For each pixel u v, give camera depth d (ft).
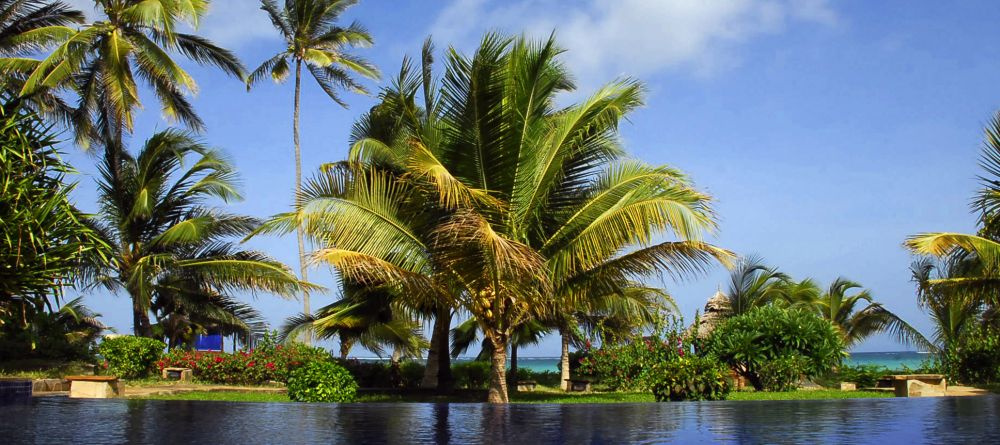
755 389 57.98
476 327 89.30
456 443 10.57
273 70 87.40
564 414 14.97
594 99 42.73
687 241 42.11
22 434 11.59
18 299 25.04
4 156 24.57
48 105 68.74
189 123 77.10
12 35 67.46
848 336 92.17
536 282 43.57
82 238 30.04
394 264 42.65
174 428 12.37
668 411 15.52
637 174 44.45
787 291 88.48
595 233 42.27
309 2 86.79
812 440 10.69
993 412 14.61
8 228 23.59
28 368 59.47
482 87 39.96
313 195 41.83
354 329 65.92
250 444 10.36
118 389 42.80
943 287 53.11
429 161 38.68
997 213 47.29
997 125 45.47
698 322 60.49
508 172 42.29
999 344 63.41
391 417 14.55
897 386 50.01
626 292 61.77
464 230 37.73
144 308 66.03
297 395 45.73
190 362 63.00
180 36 72.95
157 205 69.67
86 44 64.75
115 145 67.62
